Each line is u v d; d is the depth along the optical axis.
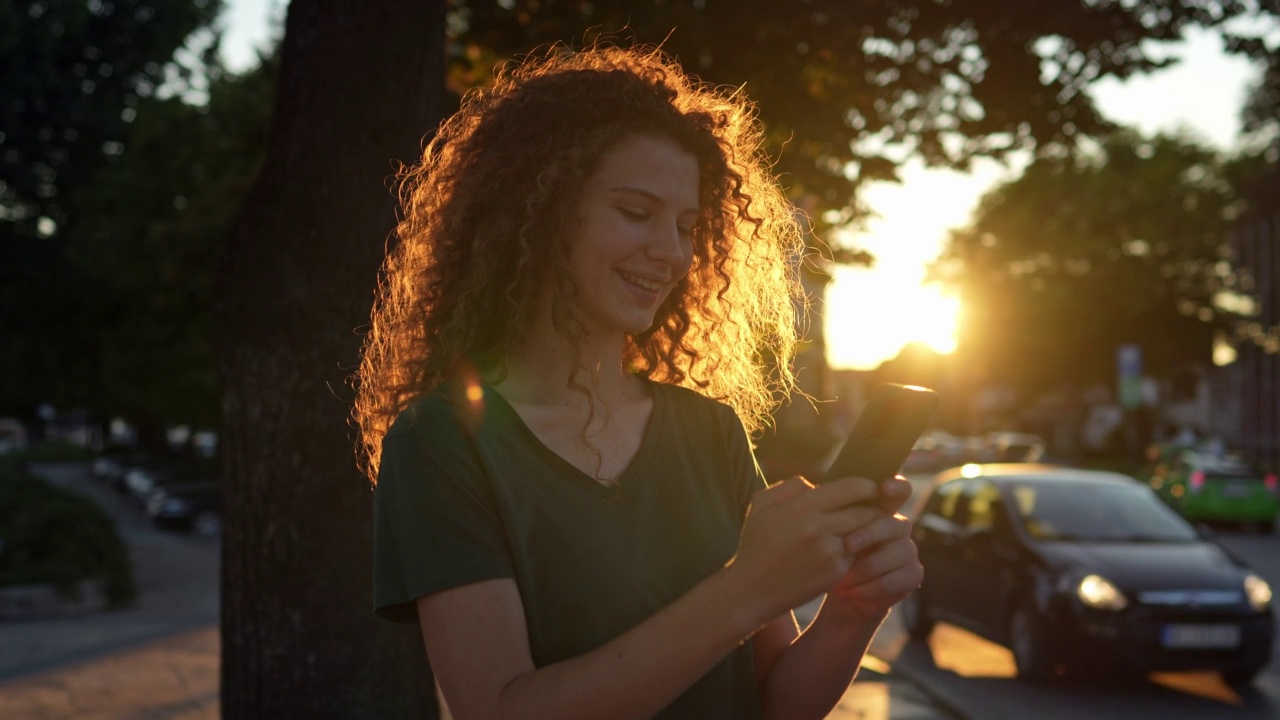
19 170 22.31
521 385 1.38
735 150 1.66
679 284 1.68
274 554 3.85
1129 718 7.27
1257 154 40.03
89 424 69.31
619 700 1.05
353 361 3.92
